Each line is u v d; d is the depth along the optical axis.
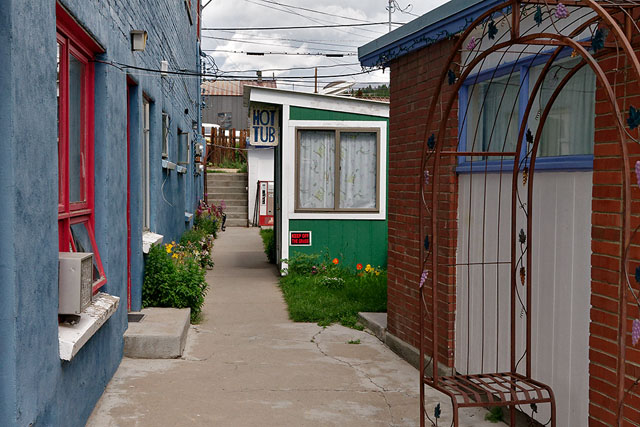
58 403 3.63
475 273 5.24
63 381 3.76
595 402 3.67
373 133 11.16
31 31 3.19
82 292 3.80
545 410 4.26
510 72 4.77
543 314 4.29
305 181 11.16
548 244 4.24
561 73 4.21
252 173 23.59
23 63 3.06
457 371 5.52
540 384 4.05
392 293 6.86
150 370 5.74
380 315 7.86
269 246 13.89
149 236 7.74
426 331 5.95
